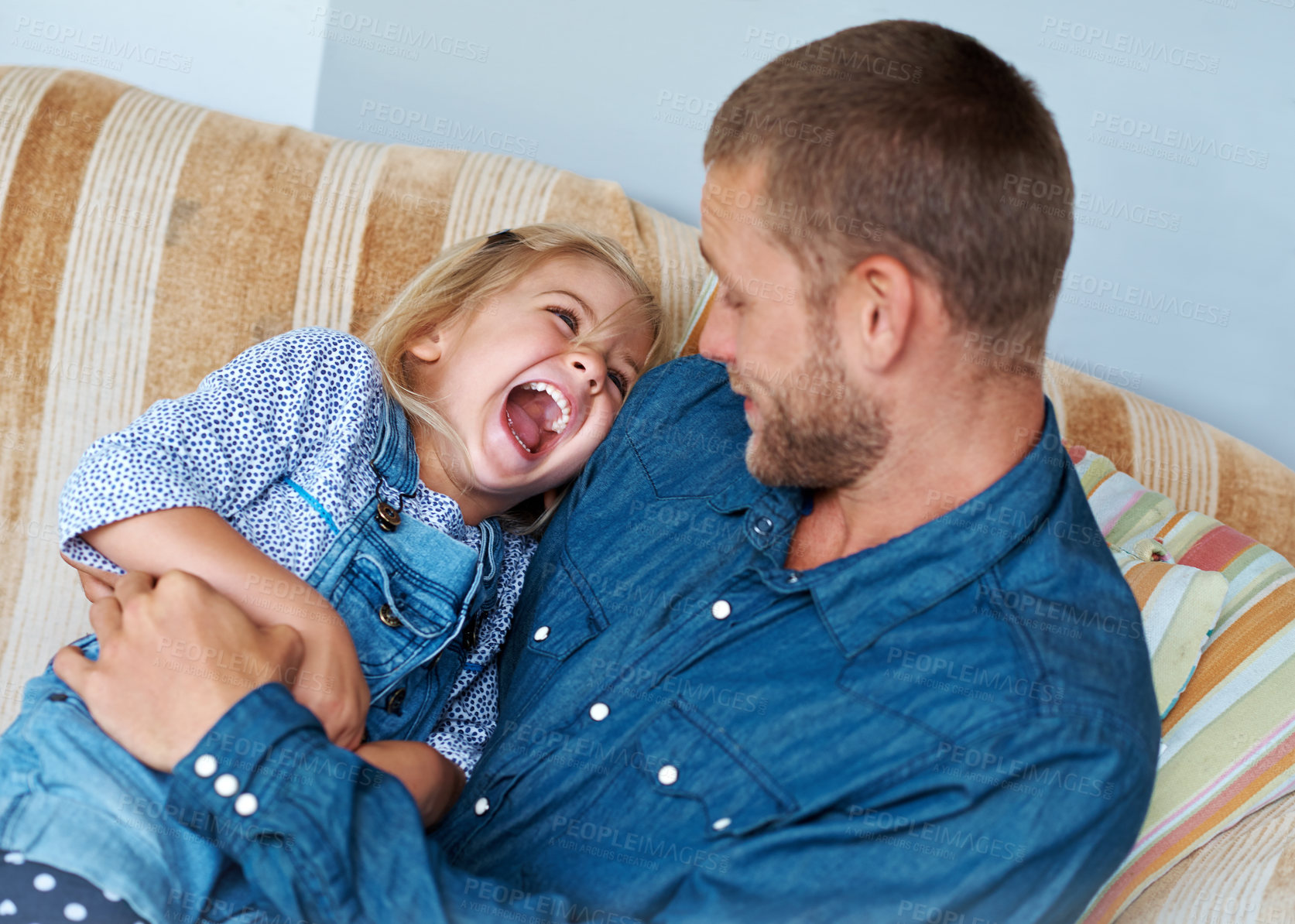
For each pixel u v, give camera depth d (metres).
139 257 1.14
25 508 1.12
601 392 1.07
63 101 1.17
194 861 0.69
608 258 1.12
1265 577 0.99
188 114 1.21
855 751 0.70
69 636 1.12
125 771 0.70
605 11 1.45
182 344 1.15
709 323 0.81
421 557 0.93
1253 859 0.83
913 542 0.74
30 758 0.71
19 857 0.66
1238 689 0.91
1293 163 1.43
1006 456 0.76
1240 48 1.40
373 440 0.97
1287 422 1.52
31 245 1.13
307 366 0.93
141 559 0.77
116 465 0.78
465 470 1.02
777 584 0.78
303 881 0.63
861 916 0.66
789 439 0.76
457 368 1.04
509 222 1.23
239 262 1.16
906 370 0.71
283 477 0.91
